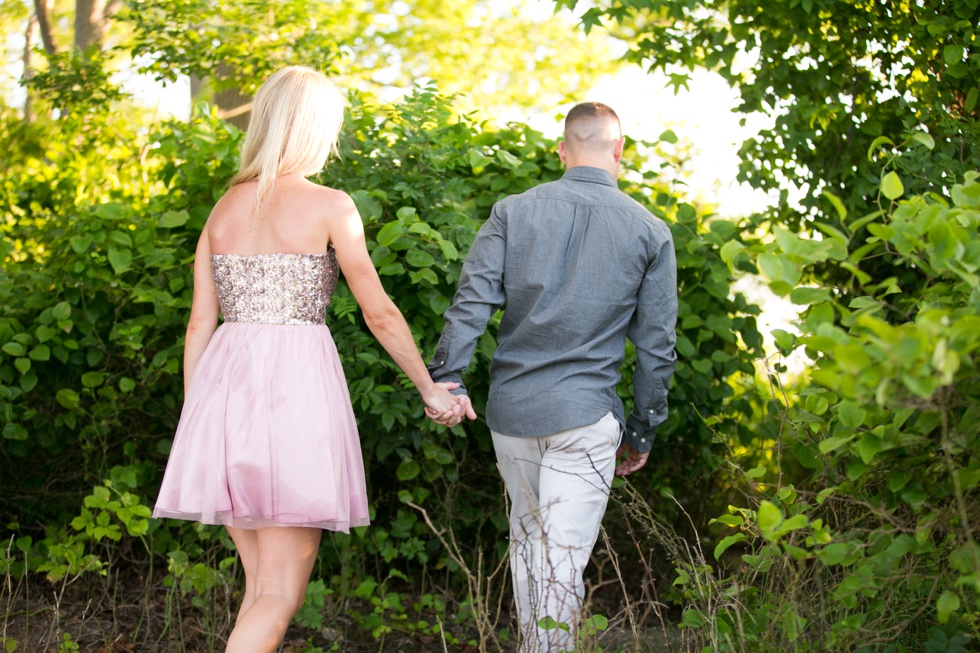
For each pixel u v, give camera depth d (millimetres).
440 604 3207
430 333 3361
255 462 2203
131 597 3297
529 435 2539
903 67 3648
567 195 2592
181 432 2301
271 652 2201
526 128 3719
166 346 3543
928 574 2152
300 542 2287
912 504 1959
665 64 3828
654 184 3920
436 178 3377
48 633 2945
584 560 2545
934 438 1875
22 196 3994
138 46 5879
